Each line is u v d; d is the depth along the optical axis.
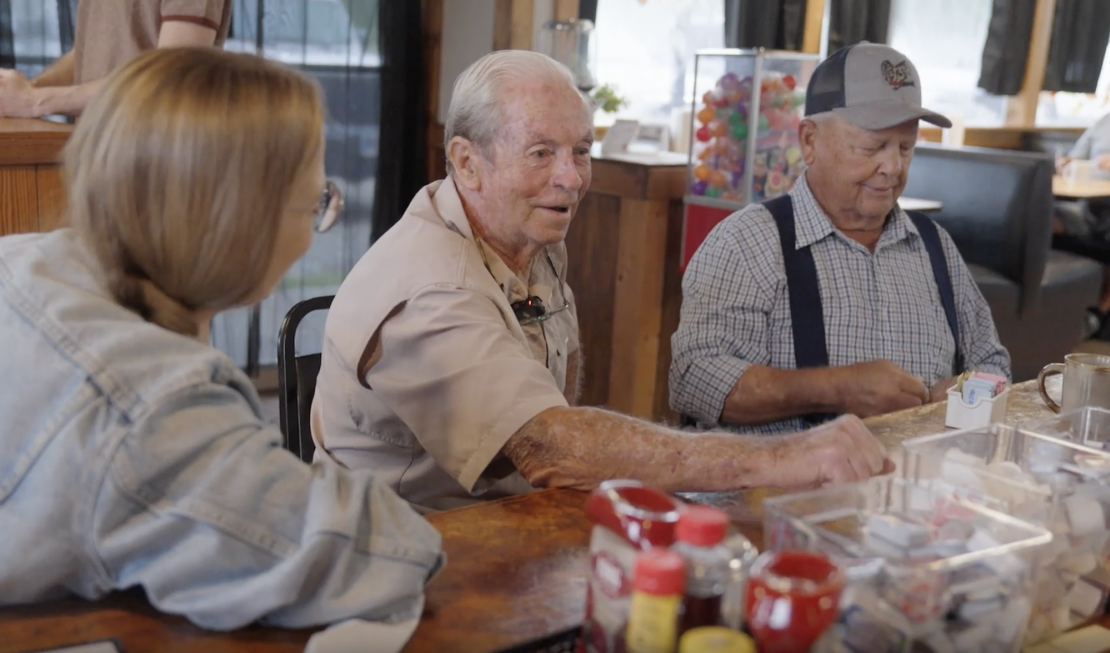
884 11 4.95
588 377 3.56
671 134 4.14
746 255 1.95
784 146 3.05
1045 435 1.12
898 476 1.01
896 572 0.79
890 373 1.78
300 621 0.89
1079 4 6.05
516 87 1.42
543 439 1.24
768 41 4.42
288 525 0.88
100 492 0.84
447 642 0.89
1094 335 5.05
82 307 0.88
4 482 0.86
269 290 0.97
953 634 0.82
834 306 1.95
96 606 0.92
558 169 1.44
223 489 0.86
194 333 0.96
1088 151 5.55
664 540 0.77
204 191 0.87
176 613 0.90
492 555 1.06
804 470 1.21
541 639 0.90
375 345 1.35
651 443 1.22
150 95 0.87
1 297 0.89
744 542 0.79
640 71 4.50
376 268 1.38
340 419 1.48
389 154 3.85
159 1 2.40
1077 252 4.96
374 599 0.88
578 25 3.56
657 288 3.38
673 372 1.98
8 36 3.15
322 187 0.96
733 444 1.24
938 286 2.05
